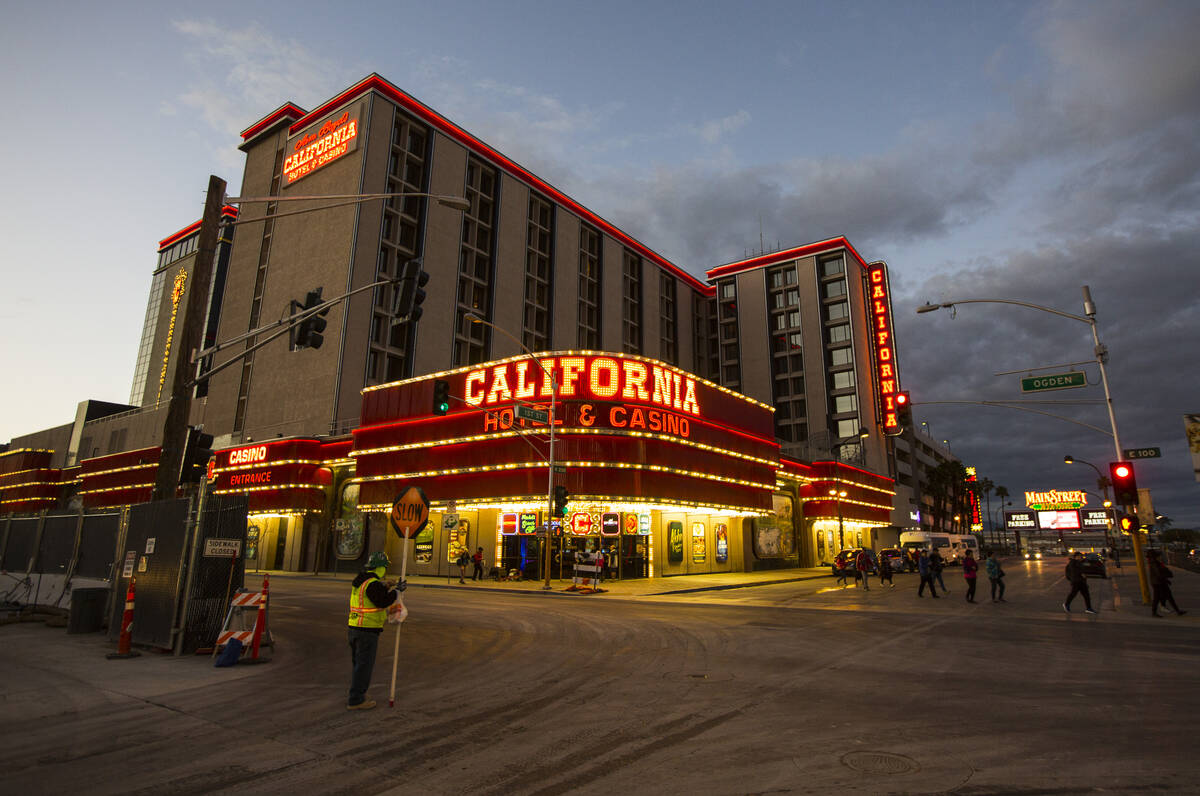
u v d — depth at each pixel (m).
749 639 13.12
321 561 42.41
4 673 9.65
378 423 38.91
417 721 7.02
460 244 58.78
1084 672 9.55
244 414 55.69
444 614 17.69
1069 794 4.82
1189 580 32.25
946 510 109.12
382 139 54.72
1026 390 21.22
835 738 6.28
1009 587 29.19
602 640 13.00
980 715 7.11
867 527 62.47
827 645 12.33
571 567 33.09
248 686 8.82
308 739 6.36
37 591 16.73
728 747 6.04
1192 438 16.98
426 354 54.03
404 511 8.25
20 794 4.93
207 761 5.73
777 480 46.19
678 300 87.50
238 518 12.28
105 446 70.00
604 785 5.09
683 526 38.19
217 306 80.25
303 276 54.25
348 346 49.50
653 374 32.62
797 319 82.44
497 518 34.75
